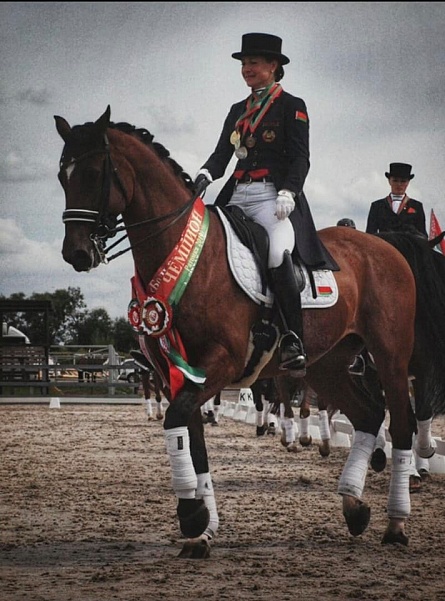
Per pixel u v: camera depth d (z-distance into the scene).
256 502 11.04
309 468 14.47
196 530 7.71
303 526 9.45
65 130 7.78
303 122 8.64
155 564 7.69
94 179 7.62
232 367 7.93
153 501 11.14
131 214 7.92
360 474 8.83
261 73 8.86
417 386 11.62
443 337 10.01
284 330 8.36
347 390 9.20
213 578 7.19
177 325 7.77
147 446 18.25
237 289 8.05
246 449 17.47
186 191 8.17
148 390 26.02
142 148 7.93
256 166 8.75
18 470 14.28
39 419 26.22
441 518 9.93
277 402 20.52
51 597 6.60
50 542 8.73
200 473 8.17
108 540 8.81
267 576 7.27
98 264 7.68
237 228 8.25
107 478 13.30
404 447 8.84
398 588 6.93
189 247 7.83
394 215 13.35
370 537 8.91
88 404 35.22
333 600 6.55
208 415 24.25
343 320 8.91
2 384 35.97
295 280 8.38
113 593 6.71
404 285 9.28
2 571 7.49
